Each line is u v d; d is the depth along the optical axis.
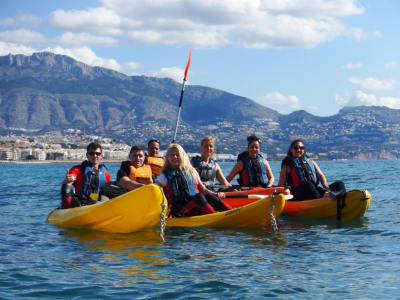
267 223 7.50
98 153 8.28
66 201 8.26
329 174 31.80
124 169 8.10
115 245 6.17
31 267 4.97
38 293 4.10
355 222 8.13
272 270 4.80
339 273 4.65
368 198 8.23
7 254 5.62
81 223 7.53
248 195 8.46
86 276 4.62
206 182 8.70
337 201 8.40
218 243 6.29
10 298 3.97
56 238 6.73
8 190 17.92
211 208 7.87
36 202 12.58
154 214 6.98
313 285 4.27
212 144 8.77
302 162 9.27
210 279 4.49
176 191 7.80
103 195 7.99
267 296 4.00
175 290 4.18
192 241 6.45
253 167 9.64
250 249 5.86
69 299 3.96
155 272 4.77
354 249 5.75
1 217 9.16
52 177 35.81
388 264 4.95
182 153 7.79
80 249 5.92
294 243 6.23
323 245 6.06
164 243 6.32
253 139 9.68
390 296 3.94
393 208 10.01
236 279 4.49
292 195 8.61
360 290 4.11
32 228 7.66
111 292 4.13
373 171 36.66
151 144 9.79
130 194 7.00
